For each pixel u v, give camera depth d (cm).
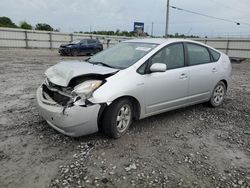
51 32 3044
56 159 323
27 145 356
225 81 585
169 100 453
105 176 293
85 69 375
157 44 455
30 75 939
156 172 306
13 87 712
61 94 360
